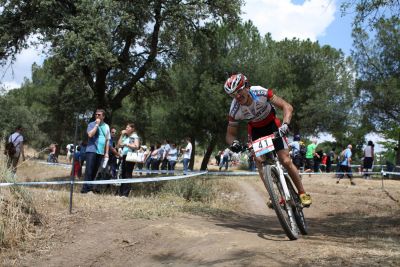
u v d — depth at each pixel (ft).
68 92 72.08
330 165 80.79
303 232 17.19
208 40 64.54
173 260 14.19
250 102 15.55
